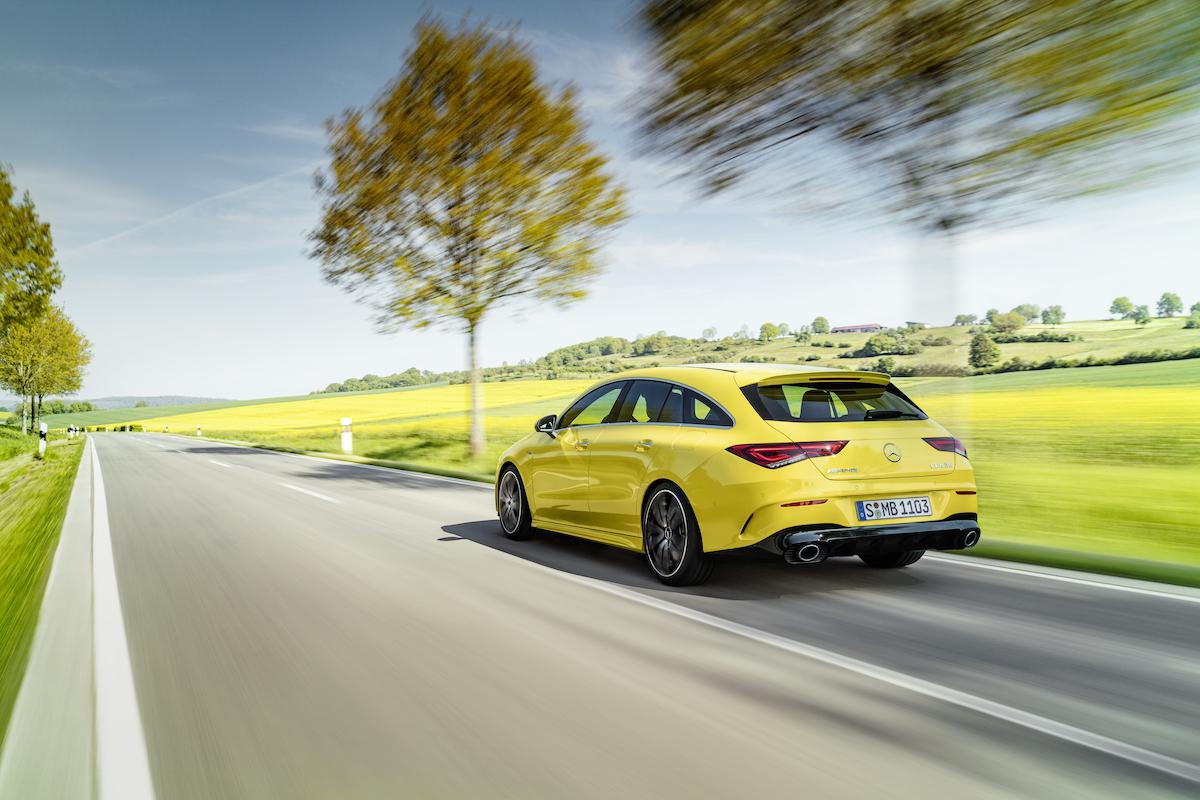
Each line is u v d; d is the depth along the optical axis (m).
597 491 5.72
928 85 6.86
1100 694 3.06
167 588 5.11
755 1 6.90
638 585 5.08
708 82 7.51
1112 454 15.91
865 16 6.62
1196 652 3.58
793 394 4.91
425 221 17.94
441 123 17.30
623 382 5.97
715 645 3.74
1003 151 6.56
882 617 4.24
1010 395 43.09
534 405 61.38
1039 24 5.95
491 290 18.00
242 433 50.66
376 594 4.83
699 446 4.84
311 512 8.78
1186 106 5.77
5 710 3.03
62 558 6.36
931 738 2.65
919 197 7.38
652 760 2.50
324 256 19.20
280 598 4.75
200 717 2.91
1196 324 94.00
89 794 2.32
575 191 17.23
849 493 4.44
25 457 24.25
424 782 2.37
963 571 5.47
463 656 3.59
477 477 13.38
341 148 18.58
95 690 3.22
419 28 17.22
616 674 3.33
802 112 7.40
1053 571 5.46
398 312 18.39
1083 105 6.12
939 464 4.71
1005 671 3.34
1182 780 2.34
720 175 8.01
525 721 2.83
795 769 2.43
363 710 2.95
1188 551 6.57
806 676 3.29
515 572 5.49
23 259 25.56
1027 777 2.36
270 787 2.35
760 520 4.44
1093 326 105.06
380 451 23.58
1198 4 5.32
